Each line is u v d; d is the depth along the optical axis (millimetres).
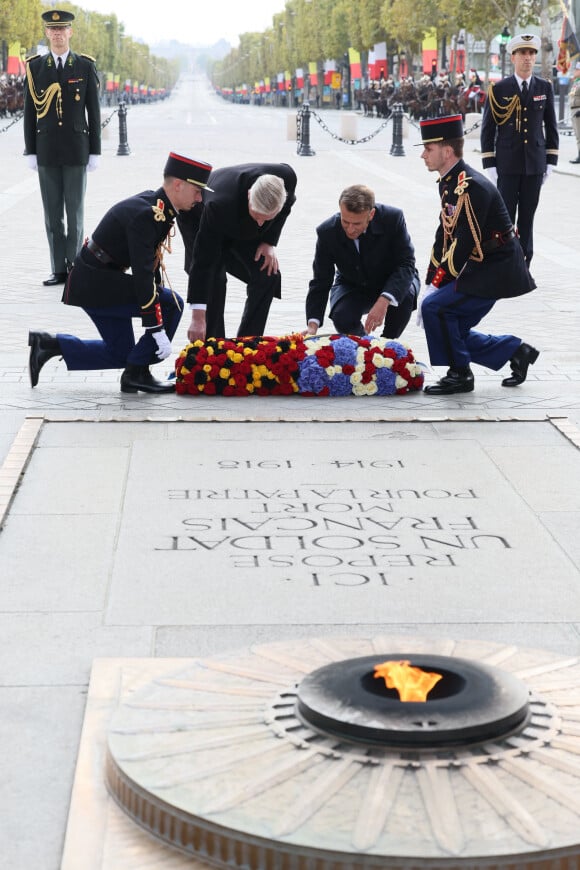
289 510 5484
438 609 4414
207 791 2795
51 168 12297
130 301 7605
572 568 4828
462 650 3578
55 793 3178
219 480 5930
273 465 6191
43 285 12609
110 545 5031
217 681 3355
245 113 97062
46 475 5996
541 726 2979
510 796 2695
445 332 7805
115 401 7598
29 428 6801
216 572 4738
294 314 11117
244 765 2869
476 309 7820
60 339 7883
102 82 124562
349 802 2699
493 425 7070
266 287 8344
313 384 7750
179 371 7766
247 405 7516
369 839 2578
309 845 2580
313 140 43469
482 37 57156
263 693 3232
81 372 8523
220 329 8453
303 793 2742
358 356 7805
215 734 3027
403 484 5895
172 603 4445
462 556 4941
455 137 7496
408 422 7105
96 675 3762
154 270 7555
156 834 2812
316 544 5055
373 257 8055
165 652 4039
